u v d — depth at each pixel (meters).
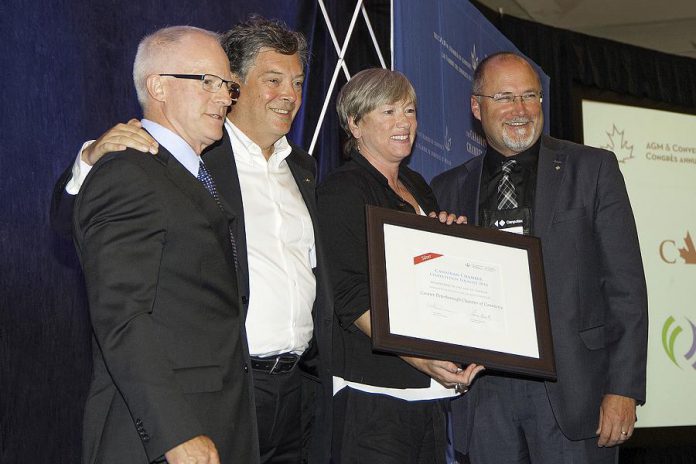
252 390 2.30
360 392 2.75
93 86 3.03
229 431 2.15
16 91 2.77
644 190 7.02
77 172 2.26
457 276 2.80
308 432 2.74
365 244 2.81
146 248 2.08
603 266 3.13
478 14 5.51
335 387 2.80
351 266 2.78
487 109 3.27
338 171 2.93
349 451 2.72
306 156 2.94
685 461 6.82
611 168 3.17
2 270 2.67
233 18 3.59
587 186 3.15
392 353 2.67
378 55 4.30
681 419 6.48
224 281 2.23
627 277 3.09
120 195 2.10
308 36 3.91
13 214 2.72
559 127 7.13
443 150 4.75
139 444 2.05
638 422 6.38
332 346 2.78
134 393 1.98
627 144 7.16
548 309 2.88
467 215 3.24
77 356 2.89
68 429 2.83
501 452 3.10
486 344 2.73
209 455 1.99
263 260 2.60
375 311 2.64
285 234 2.68
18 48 2.79
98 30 3.06
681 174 7.15
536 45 7.18
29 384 2.72
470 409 3.11
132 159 2.16
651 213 6.96
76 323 2.89
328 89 3.96
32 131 2.81
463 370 2.89
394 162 2.98
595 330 3.10
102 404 2.13
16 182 2.74
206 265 2.20
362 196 2.85
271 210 2.68
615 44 7.39
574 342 3.04
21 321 2.71
